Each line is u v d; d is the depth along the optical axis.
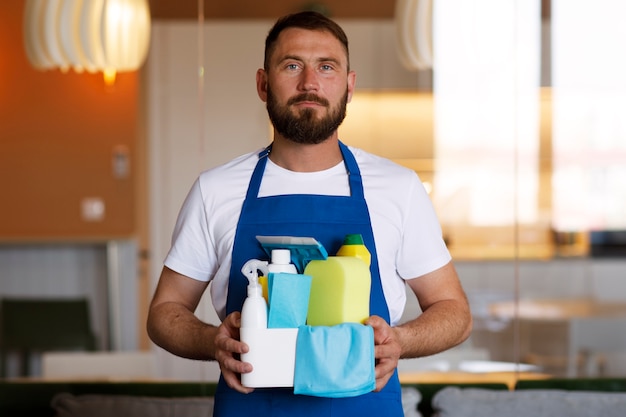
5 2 5.34
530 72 5.54
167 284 1.99
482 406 2.73
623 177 5.91
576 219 5.86
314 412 1.77
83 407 2.78
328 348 1.60
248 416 1.79
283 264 1.68
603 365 4.89
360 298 1.68
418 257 1.94
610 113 5.85
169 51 4.58
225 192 1.93
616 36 5.68
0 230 5.41
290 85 1.81
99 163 5.38
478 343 4.61
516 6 5.40
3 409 2.99
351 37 5.31
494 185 5.57
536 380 3.06
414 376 3.87
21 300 5.09
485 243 5.55
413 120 5.42
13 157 5.42
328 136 1.84
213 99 4.52
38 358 5.13
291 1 4.92
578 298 5.42
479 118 5.49
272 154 1.94
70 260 5.20
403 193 1.93
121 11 4.00
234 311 1.84
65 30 3.98
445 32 5.28
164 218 4.61
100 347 5.14
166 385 3.10
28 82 5.39
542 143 5.70
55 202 5.42
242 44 4.55
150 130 4.71
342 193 1.91
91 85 5.36
